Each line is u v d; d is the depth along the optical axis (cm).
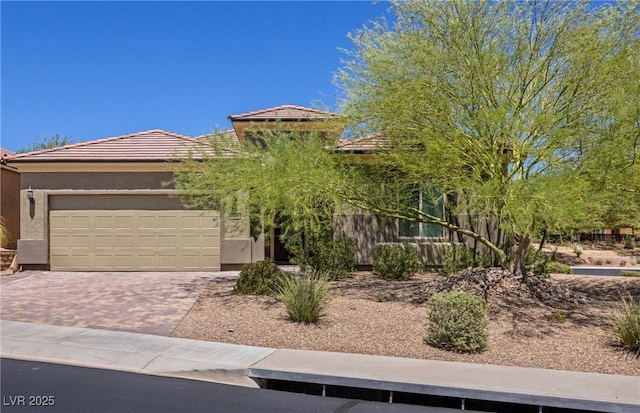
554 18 1131
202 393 695
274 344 901
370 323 1022
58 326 1017
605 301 1246
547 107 1144
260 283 1322
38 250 1822
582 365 802
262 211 1238
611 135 1002
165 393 687
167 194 1828
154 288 1442
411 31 1154
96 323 1043
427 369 764
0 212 2055
